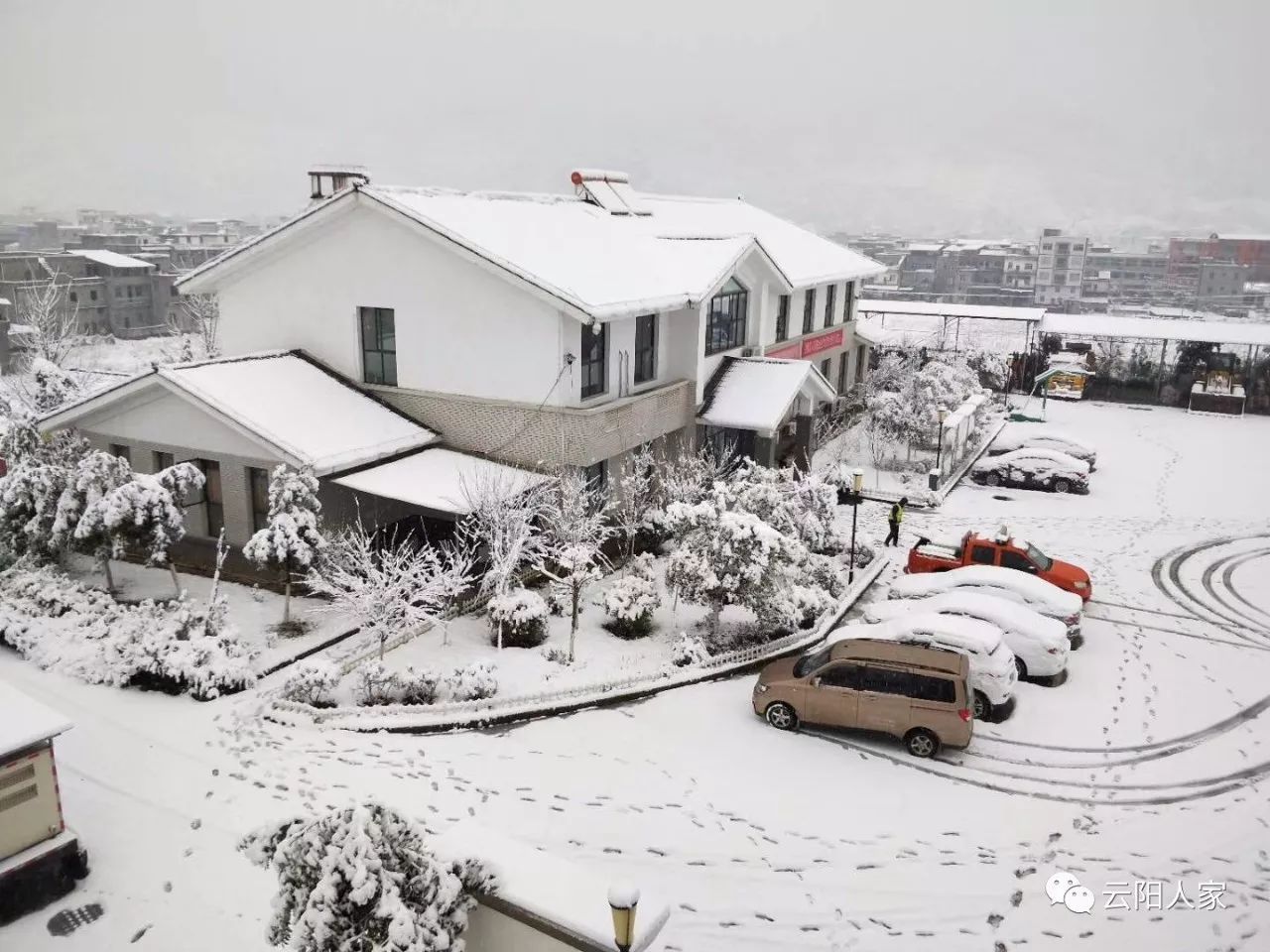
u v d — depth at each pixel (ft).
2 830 33.68
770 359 94.38
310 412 68.90
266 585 65.51
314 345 78.89
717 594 59.47
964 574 66.95
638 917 26.84
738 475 77.36
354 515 67.72
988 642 53.72
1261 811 45.29
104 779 42.42
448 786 43.78
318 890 24.98
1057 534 88.63
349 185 73.97
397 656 56.03
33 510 63.05
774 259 108.47
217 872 36.91
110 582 62.75
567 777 45.42
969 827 43.39
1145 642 65.05
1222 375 150.41
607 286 73.31
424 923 25.68
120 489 57.41
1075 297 505.66
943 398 112.37
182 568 68.59
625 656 57.98
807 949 35.42
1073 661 61.67
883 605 63.26
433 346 74.33
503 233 76.28
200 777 42.93
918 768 48.39
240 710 48.62
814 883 39.09
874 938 36.14
